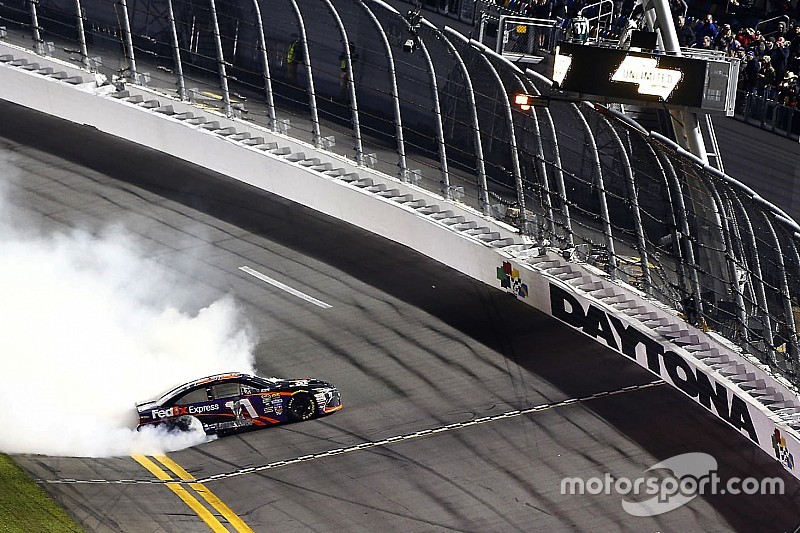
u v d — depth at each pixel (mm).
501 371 103625
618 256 112000
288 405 93625
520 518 81812
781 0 144500
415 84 145875
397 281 120375
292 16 156750
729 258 96812
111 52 158625
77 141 147625
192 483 85000
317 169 134625
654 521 82000
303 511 81812
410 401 97875
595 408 97688
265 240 127750
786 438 87188
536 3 146500
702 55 99625
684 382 99500
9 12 163250
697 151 104812
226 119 141875
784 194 127875
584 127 116062
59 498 81625
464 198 129875
